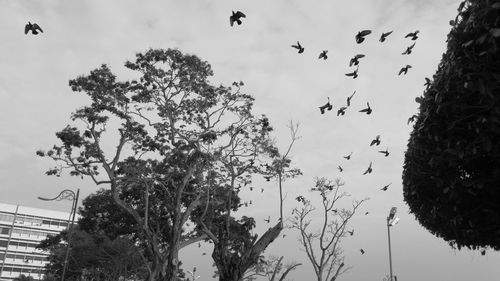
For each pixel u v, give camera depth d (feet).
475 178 26.53
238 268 35.42
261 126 98.12
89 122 93.40
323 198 104.06
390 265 101.04
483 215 27.12
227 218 38.70
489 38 21.45
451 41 25.09
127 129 96.84
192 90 99.66
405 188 32.45
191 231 97.71
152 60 96.22
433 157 26.27
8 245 343.26
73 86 92.53
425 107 28.27
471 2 25.20
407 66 27.55
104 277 150.10
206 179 93.09
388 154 33.09
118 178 94.12
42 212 375.86
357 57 25.14
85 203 111.04
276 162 89.15
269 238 36.83
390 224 103.24
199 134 99.09
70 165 93.66
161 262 80.74
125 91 96.12
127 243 136.36
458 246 31.07
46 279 205.05
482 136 23.26
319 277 95.76
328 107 31.17
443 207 28.84
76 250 146.51
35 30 19.24
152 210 103.71
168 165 99.14
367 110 27.50
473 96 23.82
